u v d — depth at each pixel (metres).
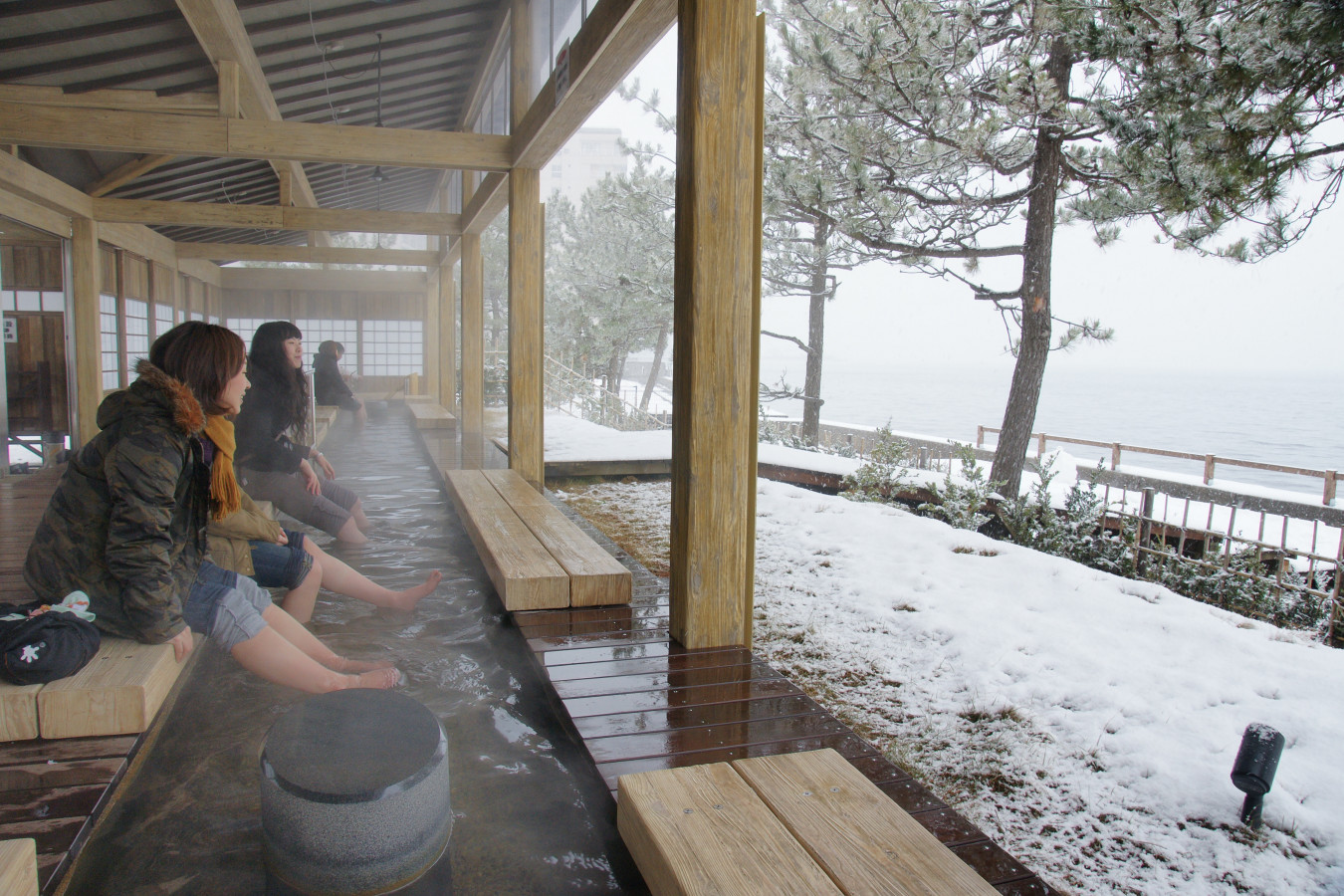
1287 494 8.93
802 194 8.46
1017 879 1.65
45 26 5.17
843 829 1.56
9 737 1.89
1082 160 7.93
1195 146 5.20
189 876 1.74
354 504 4.56
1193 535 7.36
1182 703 2.85
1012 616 3.64
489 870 1.80
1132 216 7.40
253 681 2.63
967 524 6.60
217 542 2.69
